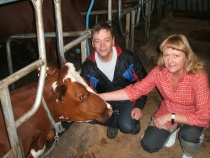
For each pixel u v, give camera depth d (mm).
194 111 2193
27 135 1862
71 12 4109
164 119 2074
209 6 9172
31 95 1869
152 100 3504
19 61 4879
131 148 2637
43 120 1922
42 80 1714
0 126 1755
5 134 1772
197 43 5953
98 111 1887
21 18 3955
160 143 2291
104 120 1933
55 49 4207
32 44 4875
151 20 7336
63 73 1807
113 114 2600
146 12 5156
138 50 5004
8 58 3400
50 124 1998
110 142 2705
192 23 7555
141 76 2451
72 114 1903
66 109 1878
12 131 1550
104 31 2059
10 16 3943
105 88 2482
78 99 1803
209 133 2826
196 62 1938
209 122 2197
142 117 3133
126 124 2443
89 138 2701
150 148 2303
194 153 2277
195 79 1943
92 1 2783
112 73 2359
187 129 2143
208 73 4293
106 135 2787
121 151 2596
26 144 1879
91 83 2408
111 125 2602
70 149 2523
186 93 2047
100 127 2854
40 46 1665
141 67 2434
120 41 5371
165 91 2133
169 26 7266
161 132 2281
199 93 1955
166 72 2066
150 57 4961
